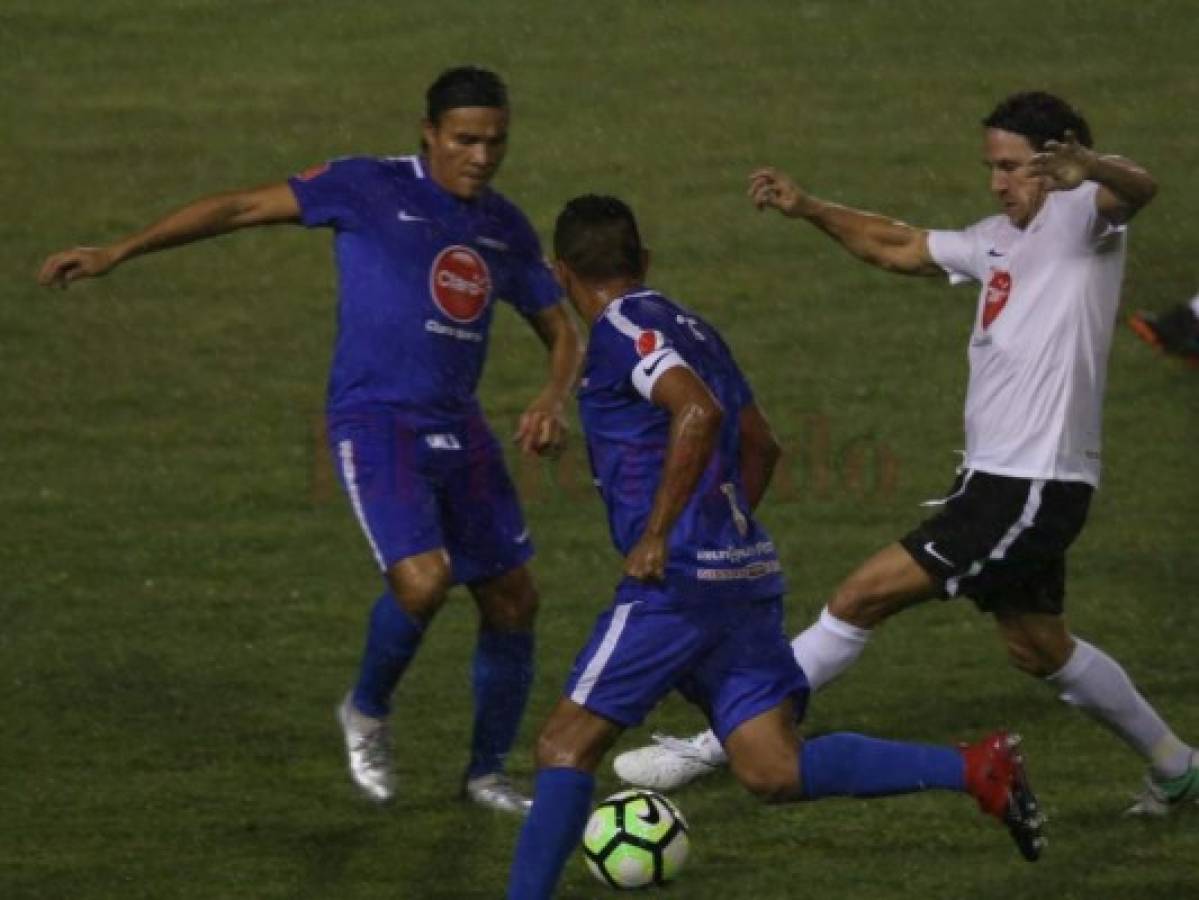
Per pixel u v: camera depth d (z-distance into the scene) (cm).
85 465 4072
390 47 6391
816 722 2975
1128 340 4594
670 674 2238
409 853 2536
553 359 2677
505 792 2670
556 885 2286
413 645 2620
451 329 2597
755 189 2752
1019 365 2552
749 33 6431
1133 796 2684
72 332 4725
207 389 4453
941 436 4181
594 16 6594
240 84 6150
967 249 2642
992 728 2939
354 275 2598
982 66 6125
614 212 2297
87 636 3281
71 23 6588
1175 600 3428
